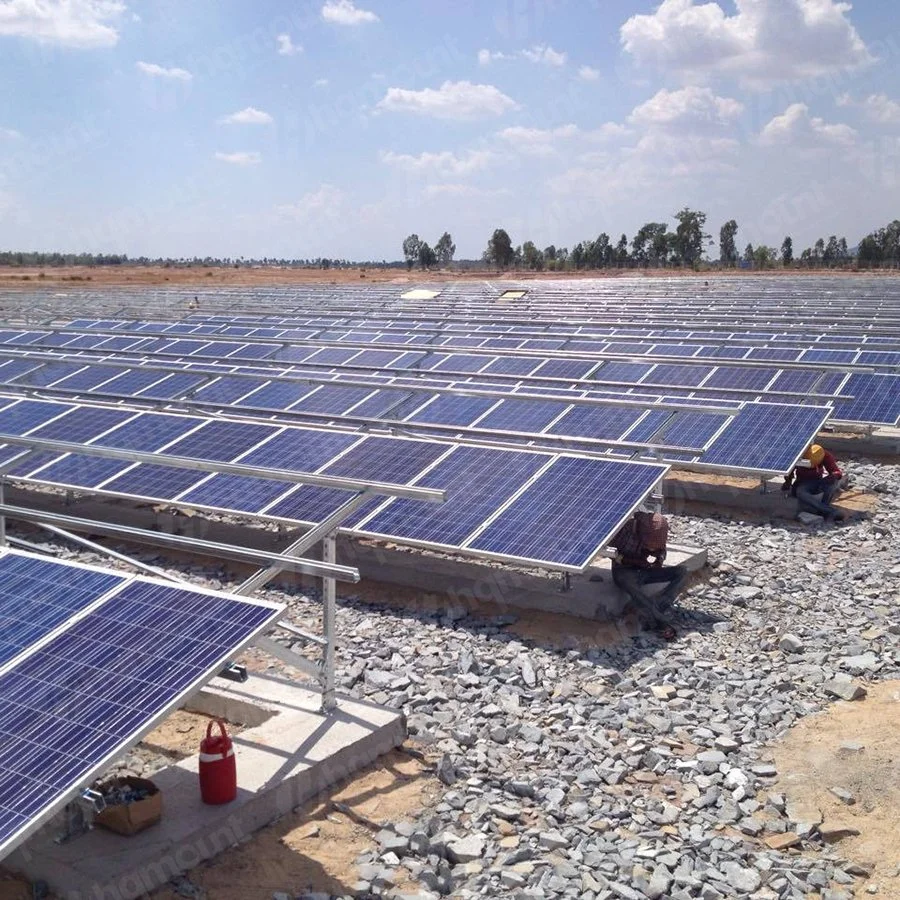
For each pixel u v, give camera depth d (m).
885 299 46.50
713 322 36.16
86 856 6.09
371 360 23.97
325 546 8.00
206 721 8.62
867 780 7.59
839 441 20.22
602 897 6.16
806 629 10.90
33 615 6.64
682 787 7.64
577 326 32.56
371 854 6.57
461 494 11.82
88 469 13.74
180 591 6.66
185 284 87.81
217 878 6.25
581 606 11.19
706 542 14.13
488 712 8.80
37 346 26.88
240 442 14.14
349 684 9.40
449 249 131.62
